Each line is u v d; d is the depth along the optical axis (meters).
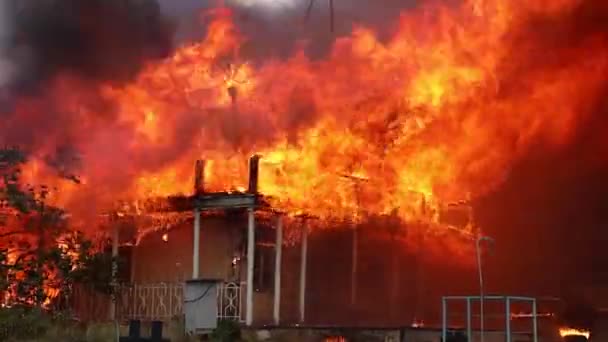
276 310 19.56
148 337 17.16
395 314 22.72
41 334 18.02
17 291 17.92
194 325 18.66
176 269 20.97
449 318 23.25
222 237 20.92
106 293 19.44
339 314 22.00
